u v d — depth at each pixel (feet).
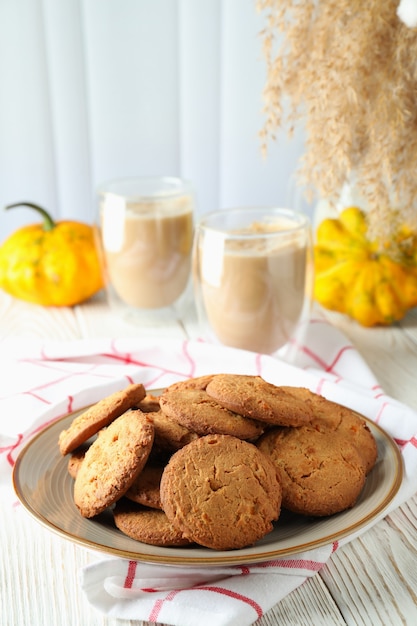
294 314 2.39
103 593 1.58
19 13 3.44
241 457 1.63
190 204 2.72
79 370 2.30
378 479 1.73
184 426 1.69
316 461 1.69
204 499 1.57
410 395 2.26
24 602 1.60
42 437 1.84
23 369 2.31
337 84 2.22
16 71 3.51
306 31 2.34
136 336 2.65
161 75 3.54
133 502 1.65
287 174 3.59
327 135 2.29
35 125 3.60
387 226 2.39
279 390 1.78
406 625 1.54
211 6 3.42
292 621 1.55
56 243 2.83
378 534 1.75
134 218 2.63
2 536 1.76
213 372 2.31
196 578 1.60
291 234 2.33
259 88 3.50
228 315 2.39
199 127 3.61
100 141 3.64
